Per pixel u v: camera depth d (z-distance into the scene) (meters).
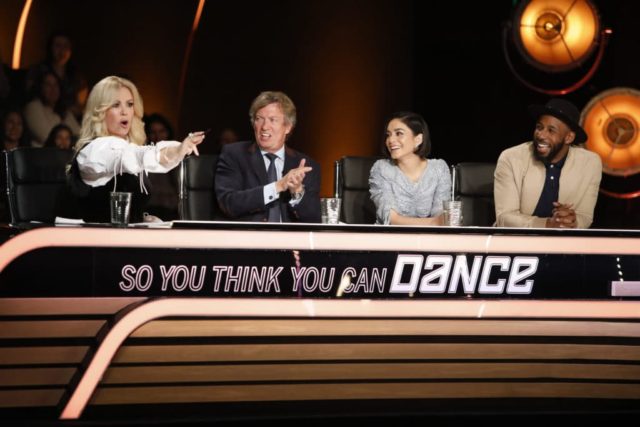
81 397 6.56
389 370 7.05
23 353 6.59
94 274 6.63
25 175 8.59
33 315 6.57
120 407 6.70
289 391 6.94
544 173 9.15
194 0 14.43
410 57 15.18
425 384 7.10
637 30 14.28
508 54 14.39
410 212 9.11
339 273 6.91
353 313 6.90
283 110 8.72
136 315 6.60
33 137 12.86
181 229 6.72
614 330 7.28
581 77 14.38
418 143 9.08
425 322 7.05
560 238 7.12
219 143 14.55
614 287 7.20
